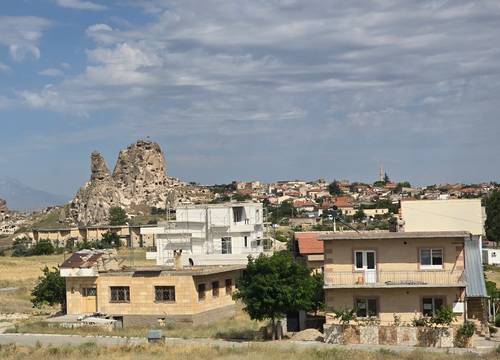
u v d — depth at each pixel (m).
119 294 65.00
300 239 70.69
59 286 73.44
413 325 48.94
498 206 171.75
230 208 109.75
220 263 103.19
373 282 51.22
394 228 59.16
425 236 50.47
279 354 42.34
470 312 54.28
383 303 51.38
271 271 52.69
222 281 69.12
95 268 66.88
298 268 53.34
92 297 67.38
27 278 119.12
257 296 52.41
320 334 52.69
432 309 51.06
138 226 197.62
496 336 53.34
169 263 107.31
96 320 62.38
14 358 43.53
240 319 67.56
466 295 52.12
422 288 50.88
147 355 43.19
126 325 63.97
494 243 166.38
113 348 46.03
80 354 44.25
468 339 47.53
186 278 63.03
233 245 109.12
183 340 51.84
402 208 57.84
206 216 110.06
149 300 63.84
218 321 65.88
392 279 51.03
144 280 64.12
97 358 42.59
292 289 51.88
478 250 55.69
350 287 51.12
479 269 54.78
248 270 53.88
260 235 114.56
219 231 109.44
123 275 64.81
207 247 109.50
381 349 44.41
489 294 58.44
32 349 46.75
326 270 51.88
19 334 57.16
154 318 63.47
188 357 42.12
